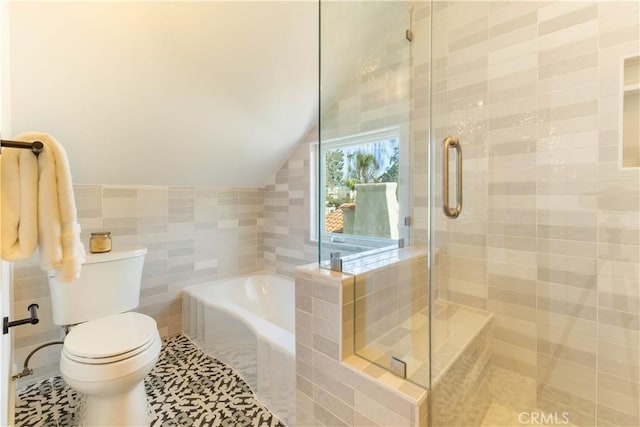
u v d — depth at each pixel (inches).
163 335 92.1
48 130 62.2
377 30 73.7
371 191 69.5
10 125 51.4
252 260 113.5
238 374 73.5
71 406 62.2
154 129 73.0
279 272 111.3
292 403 57.4
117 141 71.4
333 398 49.3
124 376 49.8
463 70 66.4
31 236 34.8
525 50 58.9
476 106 64.9
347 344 49.0
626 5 49.4
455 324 61.3
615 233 51.5
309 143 99.0
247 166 101.2
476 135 65.0
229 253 107.0
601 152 52.1
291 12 61.7
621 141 50.5
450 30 68.1
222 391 67.5
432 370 47.1
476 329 59.9
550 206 57.3
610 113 51.1
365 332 51.8
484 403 60.5
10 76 50.4
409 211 72.1
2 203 33.2
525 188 59.8
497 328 63.7
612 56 50.6
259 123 85.9
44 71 53.1
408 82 73.1
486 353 61.9
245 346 71.0
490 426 58.0
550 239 57.6
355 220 67.6
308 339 52.9
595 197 53.0
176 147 80.8
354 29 70.9
